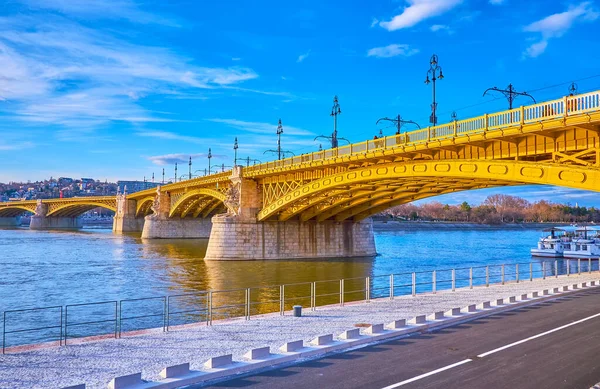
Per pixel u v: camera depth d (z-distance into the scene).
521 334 20.08
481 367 15.80
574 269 65.81
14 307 38.00
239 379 14.68
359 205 76.19
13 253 85.38
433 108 47.00
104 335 20.25
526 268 66.06
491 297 29.55
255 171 73.06
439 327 21.41
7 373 15.01
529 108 33.44
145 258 76.38
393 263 71.06
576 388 13.97
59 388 13.00
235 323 22.58
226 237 73.94
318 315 24.38
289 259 75.62
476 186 52.25
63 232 174.00
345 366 15.90
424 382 14.40
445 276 55.69
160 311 35.97
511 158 36.66
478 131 37.59
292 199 64.94
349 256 81.69
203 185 99.38
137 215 165.62
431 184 54.03
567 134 32.00
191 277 54.53
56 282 51.00
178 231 129.00
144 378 14.43
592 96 28.88
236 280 52.25
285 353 16.86
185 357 16.84
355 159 52.34
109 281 51.59
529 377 14.87
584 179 30.28
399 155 47.25
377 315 24.16
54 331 29.97
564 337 19.59
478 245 119.94
